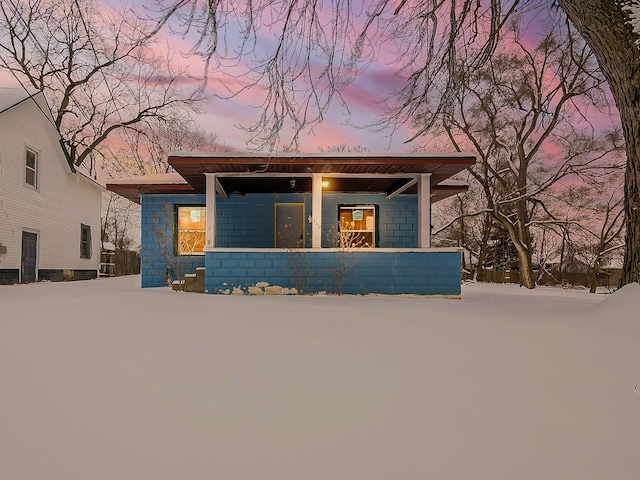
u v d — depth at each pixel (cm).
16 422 195
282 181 1004
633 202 529
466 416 209
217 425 195
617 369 280
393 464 165
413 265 856
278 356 302
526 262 1773
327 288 850
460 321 435
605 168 1565
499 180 1916
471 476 158
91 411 208
